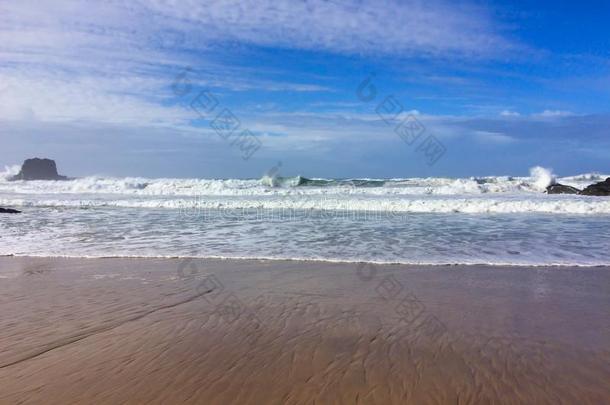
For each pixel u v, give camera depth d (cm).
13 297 620
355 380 373
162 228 1298
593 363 405
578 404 335
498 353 428
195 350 437
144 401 340
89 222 1444
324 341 459
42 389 360
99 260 860
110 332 486
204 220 1486
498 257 871
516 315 540
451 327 499
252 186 3125
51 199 2342
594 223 1374
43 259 870
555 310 559
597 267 792
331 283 688
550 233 1176
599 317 532
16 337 471
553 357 418
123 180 3756
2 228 1303
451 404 336
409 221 1438
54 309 566
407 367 398
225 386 363
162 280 709
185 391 355
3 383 370
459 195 2442
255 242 1050
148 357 420
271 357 420
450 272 757
